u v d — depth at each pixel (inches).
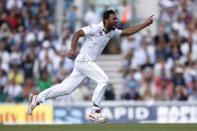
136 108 2081.7
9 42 2453.2
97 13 2512.3
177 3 2504.9
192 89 2256.4
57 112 2081.7
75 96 2251.5
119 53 2410.2
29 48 2422.5
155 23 2458.2
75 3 2556.6
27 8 2566.4
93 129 1339.8
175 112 2081.7
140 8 2507.4
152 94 2250.2
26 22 2522.1
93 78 1258.0
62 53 2363.4
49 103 2080.5
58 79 2305.6
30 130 1332.4
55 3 2605.8
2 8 2566.4
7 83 2348.7
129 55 2362.2
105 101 2124.8
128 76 2292.1
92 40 1242.0
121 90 2314.2
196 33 2416.3
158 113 2081.7
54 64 2342.5
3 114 2084.2
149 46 2359.7
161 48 2352.4
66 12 2536.9
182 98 2244.1
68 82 1278.3
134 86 2261.3
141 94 2256.4
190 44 2379.4
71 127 1416.1
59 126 1462.8
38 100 1295.5
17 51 2426.2
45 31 2475.4
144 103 2084.2
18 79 2346.2
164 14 2475.4
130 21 2458.2
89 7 2536.9
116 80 2352.4
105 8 2508.6
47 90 1290.6
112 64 2393.0
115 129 1336.1
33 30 2488.9
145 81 2260.1
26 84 2327.8
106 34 1237.7
